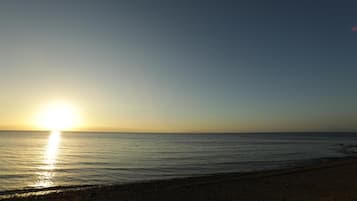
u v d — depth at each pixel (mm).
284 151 74188
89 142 128250
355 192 20375
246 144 112812
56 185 28625
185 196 19094
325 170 31578
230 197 18781
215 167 42000
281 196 19047
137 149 83062
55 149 81625
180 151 75250
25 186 28094
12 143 109875
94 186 25906
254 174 29625
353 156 58406
